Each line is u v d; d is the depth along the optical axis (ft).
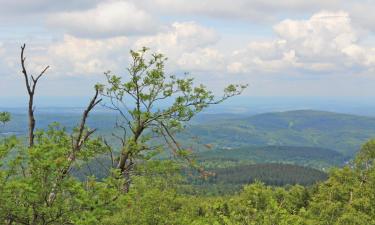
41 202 48.93
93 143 65.05
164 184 76.64
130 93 75.77
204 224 81.41
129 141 72.02
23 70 57.47
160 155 73.87
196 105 77.46
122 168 73.15
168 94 77.10
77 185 48.55
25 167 48.88
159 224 74.59
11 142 48.39
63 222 50.11
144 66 76.02
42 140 56.34
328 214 159.02
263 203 116.57
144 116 74.95
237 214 96.68
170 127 76.64
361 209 174.09
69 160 53.36
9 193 46.39
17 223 51.52
